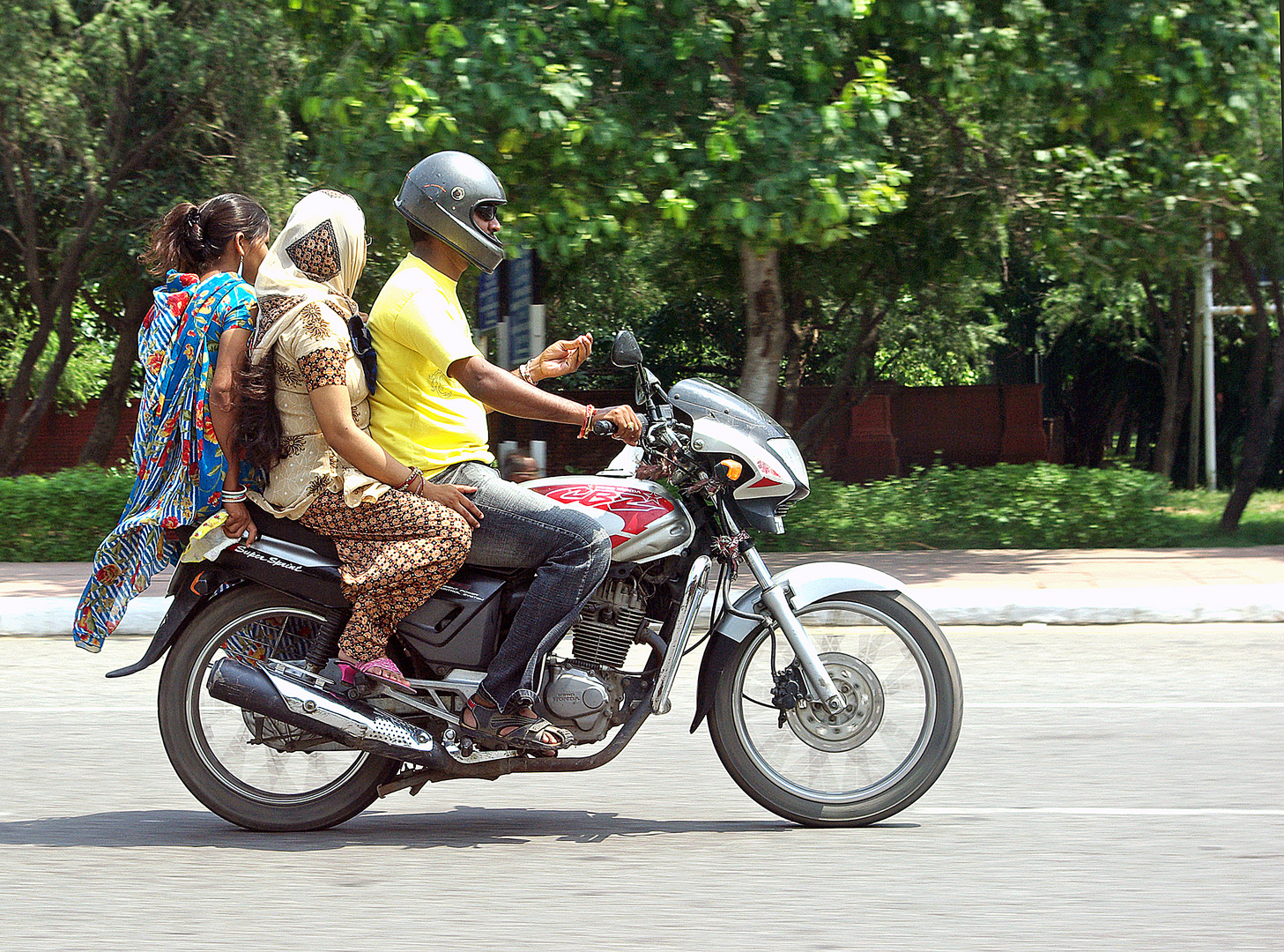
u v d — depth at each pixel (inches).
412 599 194.9
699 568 201.6
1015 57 558.9
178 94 814.5
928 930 162.7
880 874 185.2
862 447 1178.6
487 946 157.6
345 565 195.5
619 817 218.7
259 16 765.9
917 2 512.4
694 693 323.6
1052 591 451.2
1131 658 362.3
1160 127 582.9
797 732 208.4
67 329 899.4
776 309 584.4
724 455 201.9
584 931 162.7
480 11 507.8
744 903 173.3
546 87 473.4
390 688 196.9
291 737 204.7
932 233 677.9
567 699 195.5
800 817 208.8
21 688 335.0
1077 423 1392.7
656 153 487.5
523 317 485.1
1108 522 602.9
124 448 1263.5
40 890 179.8
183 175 848.9
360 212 202.8
